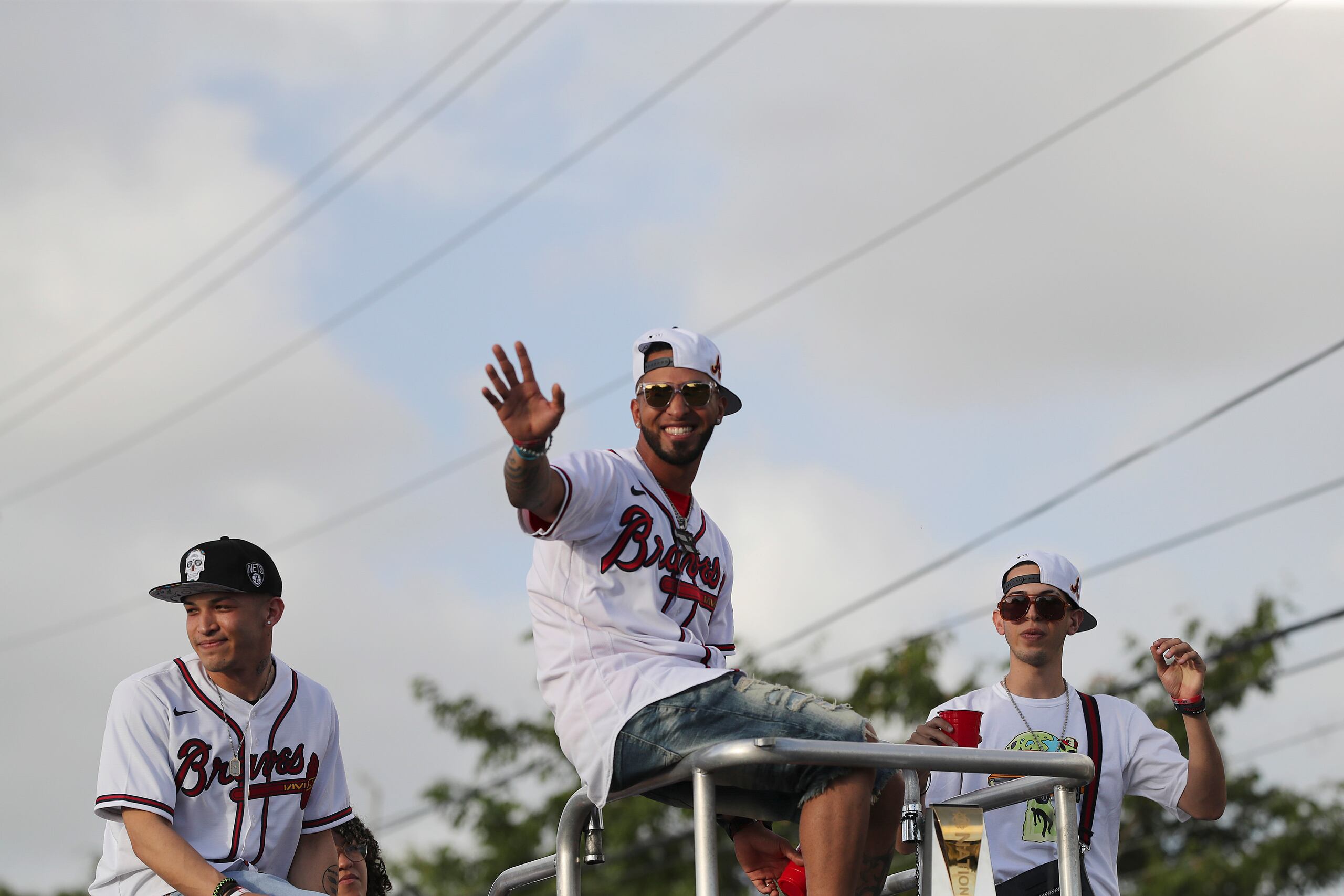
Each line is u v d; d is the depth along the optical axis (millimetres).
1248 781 37938
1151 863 38469
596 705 6180
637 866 37094
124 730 8117
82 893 56500
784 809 6207
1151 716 36438
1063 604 9305
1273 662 36312
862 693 36625
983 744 9211
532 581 6555
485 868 38469
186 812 8188
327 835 8797
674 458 6598
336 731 8898
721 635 6855
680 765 5816
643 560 6398
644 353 6707
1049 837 8336
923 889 5773
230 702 8391
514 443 5812
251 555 8359
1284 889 36406
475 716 39719
